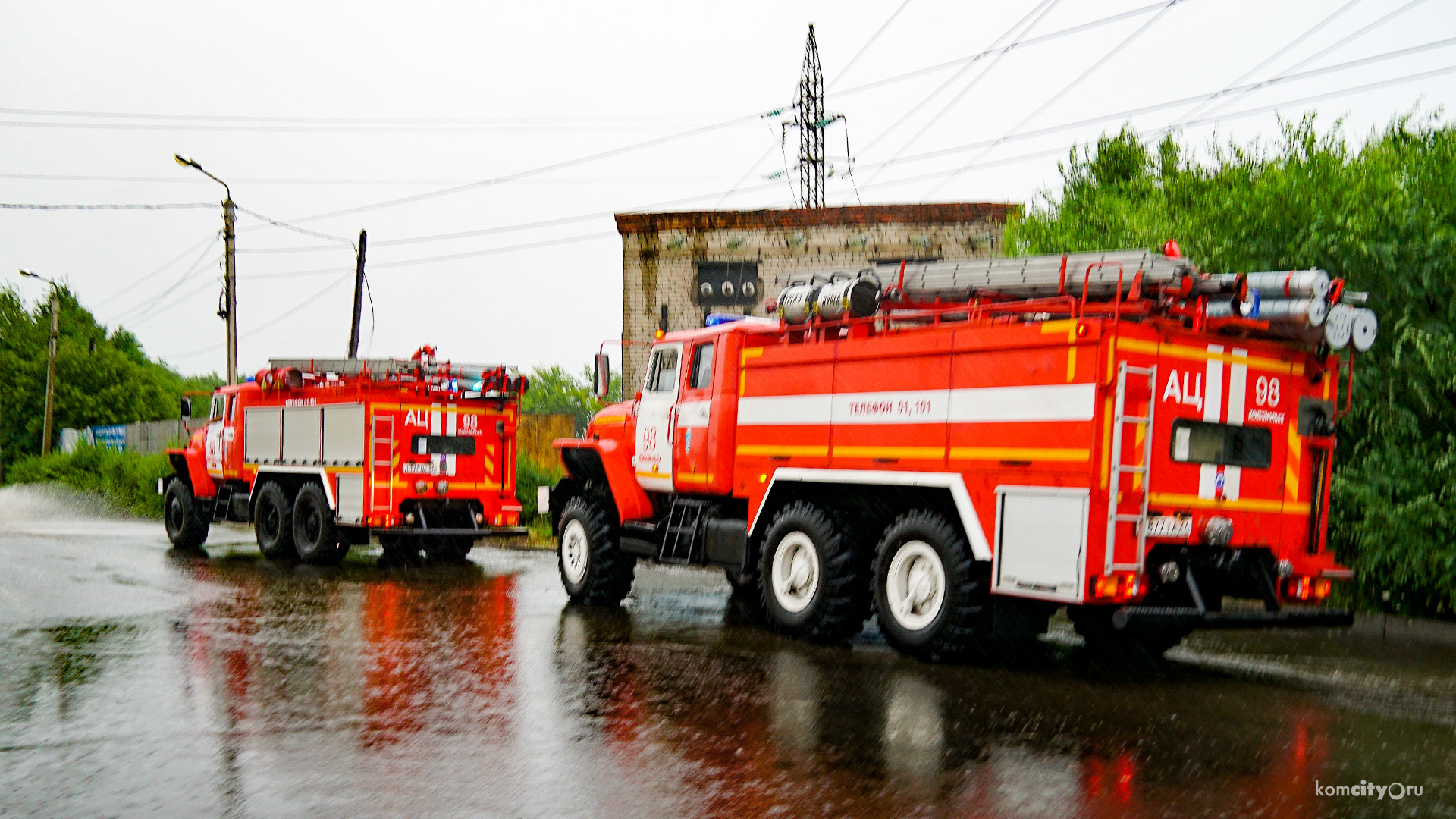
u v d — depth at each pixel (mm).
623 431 11398
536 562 15789
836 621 8859
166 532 20641
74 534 20875
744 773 5316
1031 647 8312
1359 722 6395
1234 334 7703
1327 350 8141
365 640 9055
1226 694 7148
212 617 10281
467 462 15133
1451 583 9648
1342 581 10477
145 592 12055
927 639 8008
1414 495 9930
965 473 7895
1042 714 6539
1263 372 7848
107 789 5051
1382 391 10133
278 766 5418
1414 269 9898
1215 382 7578
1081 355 7227
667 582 13484
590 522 11320
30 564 14914
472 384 15055
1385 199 10164
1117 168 17625
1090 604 7148
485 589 12547
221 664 7973
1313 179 11047
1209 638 9500
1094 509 7059
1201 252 11469
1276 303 7629
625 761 5523
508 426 15492
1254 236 11242
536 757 5594
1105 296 7547
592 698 6949
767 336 10008
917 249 27172
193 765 5426
